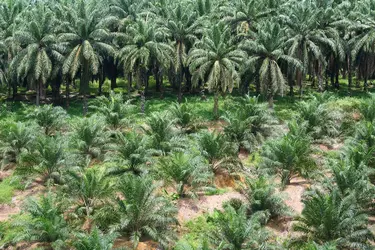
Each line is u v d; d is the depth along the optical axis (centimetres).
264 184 1845
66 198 1673
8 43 3409
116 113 2670
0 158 2311
